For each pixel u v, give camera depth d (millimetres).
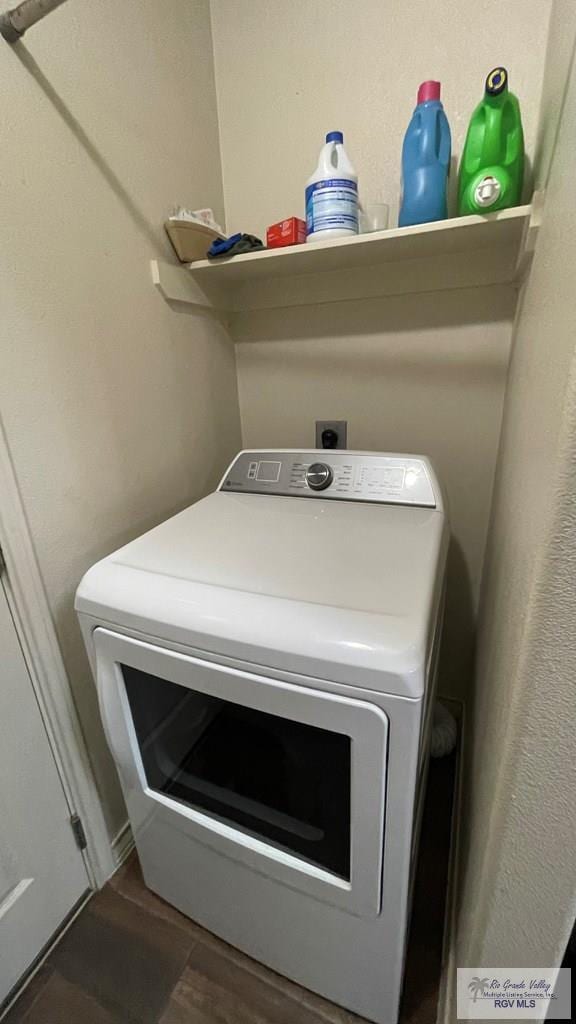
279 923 919
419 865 1203
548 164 753
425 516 1045
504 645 646
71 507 992
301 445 1611
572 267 402
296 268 1328
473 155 987
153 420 1223
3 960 969
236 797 890
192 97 1252
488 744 748
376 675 597
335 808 754
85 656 1064
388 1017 908
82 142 930
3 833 937
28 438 880
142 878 1207
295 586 749
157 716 894
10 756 927
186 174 1255
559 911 532
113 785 1195
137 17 1037
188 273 1289
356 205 1134
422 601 693
